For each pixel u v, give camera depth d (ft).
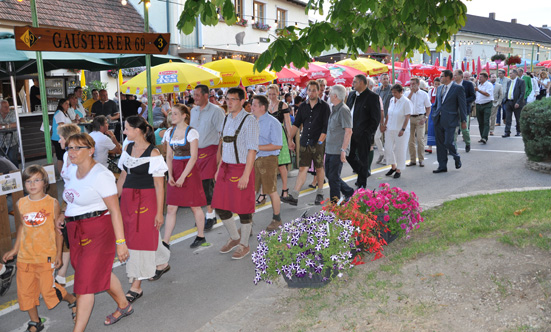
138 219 15.06
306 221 15.23
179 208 27.78
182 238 21.95
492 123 53.36
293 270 13.96
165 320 14.35
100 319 14.58
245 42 82.64
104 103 46.78
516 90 49.52
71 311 15.28
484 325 11.20
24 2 48.42
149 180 15.12
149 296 16.01
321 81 30.01
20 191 19.42
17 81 54.39
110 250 12.87
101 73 66.13
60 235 13.55
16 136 38.40
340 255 14.26
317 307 13.39
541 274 12.84
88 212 12.48
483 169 34.06
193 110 22.74
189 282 17.07
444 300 12.55
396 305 12.70
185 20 16.05
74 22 53.21
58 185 33.14
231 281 17.06
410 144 36.14
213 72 36.27
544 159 32.73
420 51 20.08
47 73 53.42
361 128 25.32
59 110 36.52
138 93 34.68
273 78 42.34
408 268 14.66
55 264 13.56
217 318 13.83
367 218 16.08
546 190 23.35
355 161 25.68
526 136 33.12
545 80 69.87
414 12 17.72
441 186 29.45
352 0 15.69
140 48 21.16
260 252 14.32
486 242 15.49
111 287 13.93
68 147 12.11
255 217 24.54
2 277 16.17
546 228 15.85
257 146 18.34
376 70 54.65
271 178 21.61
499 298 12.20
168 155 19.54
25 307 13.55
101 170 12.39
